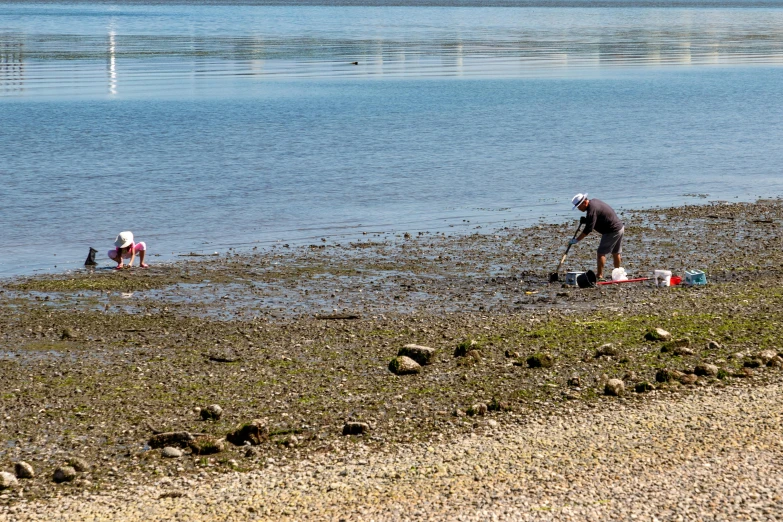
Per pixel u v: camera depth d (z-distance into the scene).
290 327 24.53
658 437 16.62
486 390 19.47
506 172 50.97
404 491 14.73
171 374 20.80
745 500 14.03
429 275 30.48
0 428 17.73
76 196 43.34
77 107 75.19
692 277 28.92
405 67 117.06
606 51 150.00
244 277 30.17
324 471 15.66
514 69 115.69
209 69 111.75
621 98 87.25
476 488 14.74
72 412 18.53
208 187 45.88
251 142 59.78
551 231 37.19
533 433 17.05
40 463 16.28
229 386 19.95
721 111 78.38
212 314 25.95
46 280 29.56
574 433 16.97
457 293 28.23
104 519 14.12
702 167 53.06
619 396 18.98
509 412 18.22
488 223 38.84
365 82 98.75
